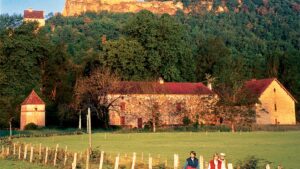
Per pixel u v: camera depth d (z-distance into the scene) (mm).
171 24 130750
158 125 110625
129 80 126062
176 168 34656
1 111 113250
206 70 147625
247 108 104438
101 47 134750
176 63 133375
